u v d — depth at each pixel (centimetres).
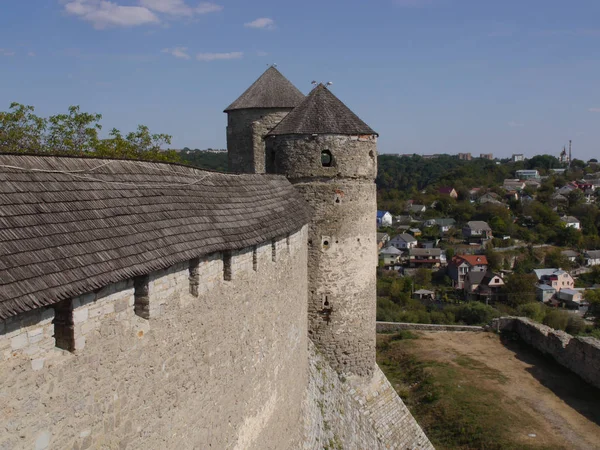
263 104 2223
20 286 455
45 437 495
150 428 664
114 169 718
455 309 4562
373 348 1812
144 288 649
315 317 1705
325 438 1486
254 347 1040
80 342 538
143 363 646
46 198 555
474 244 9788
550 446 1984
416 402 2491
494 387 2577
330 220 1678
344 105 1741
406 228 11781
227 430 906
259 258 1064
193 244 745
